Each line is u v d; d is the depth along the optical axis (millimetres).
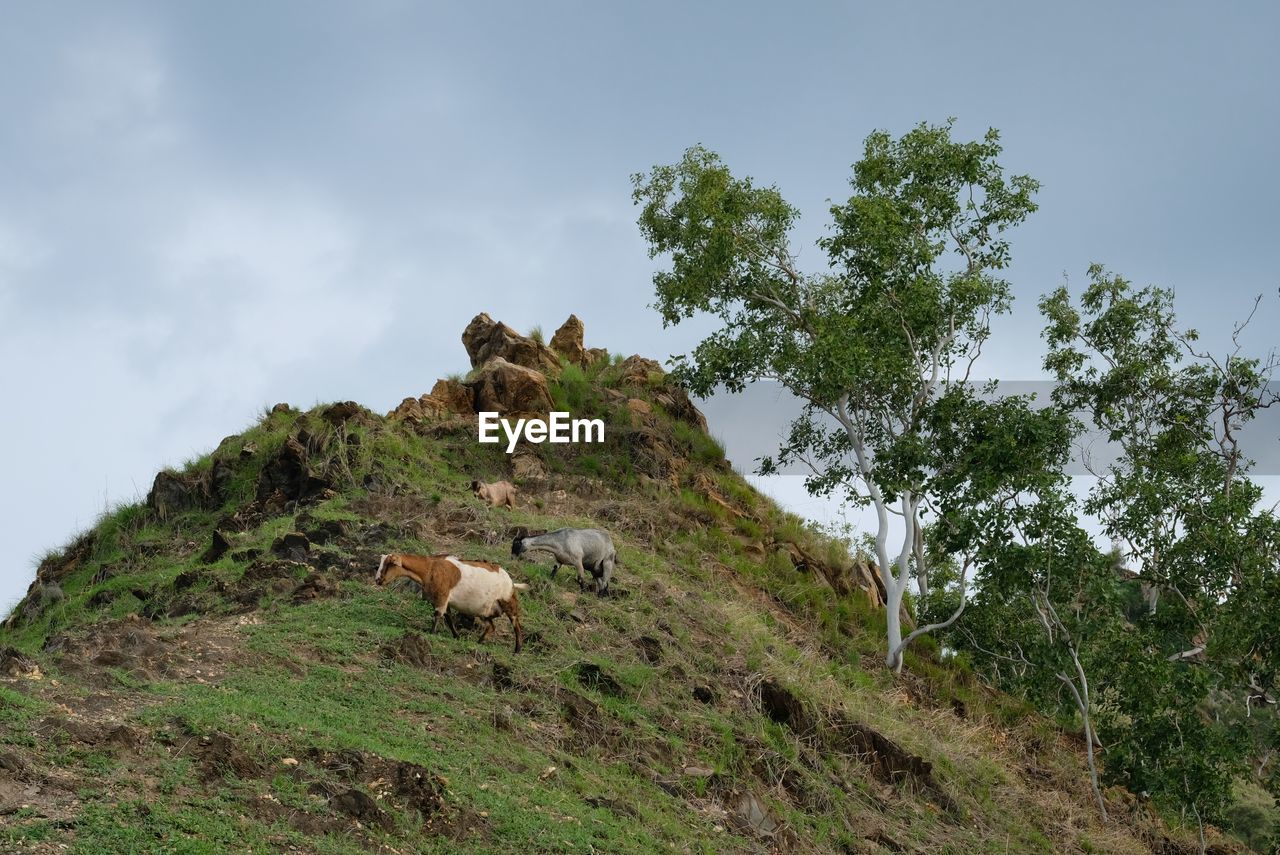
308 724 9234
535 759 10539
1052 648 18672
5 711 7961
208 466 22000
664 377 28109
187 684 9758
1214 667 18688
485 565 12992
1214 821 17219
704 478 24812
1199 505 19547
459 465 22453
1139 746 17359
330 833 7762
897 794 14336
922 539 23078
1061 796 17594
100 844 6570
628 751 11727
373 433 21531
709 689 13961
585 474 23531
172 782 7605
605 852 9164
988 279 22359
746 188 24156
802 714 14531
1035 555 18172
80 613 16891
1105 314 30250
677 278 24812
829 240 22250
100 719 8359
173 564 18016
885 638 21859
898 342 21656
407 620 13203
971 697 20734
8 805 6793
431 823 8422
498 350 27359
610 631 14672
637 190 25516
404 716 10422
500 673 12180
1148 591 23953
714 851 10352
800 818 12195
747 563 21703
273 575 14633
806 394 22500
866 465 22125
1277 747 17812
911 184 23062
